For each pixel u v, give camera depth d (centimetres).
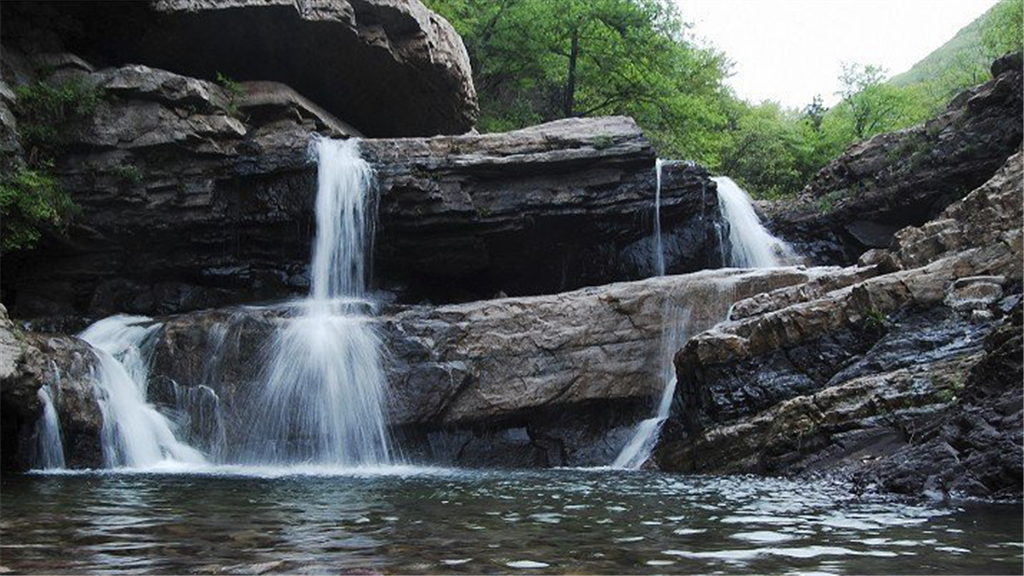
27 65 1777
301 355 1578
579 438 1603
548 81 3522
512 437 1598
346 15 1942
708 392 1398
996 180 1420
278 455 1541
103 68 1852
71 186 1784
